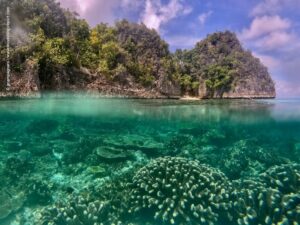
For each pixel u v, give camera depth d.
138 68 40.69
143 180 5.61
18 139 15.12
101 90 32.41
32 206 6.25
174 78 46.34
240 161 8.73
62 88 28.09
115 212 5.28
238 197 4.92
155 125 28.05
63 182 7.72
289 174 5.46
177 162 6.01
